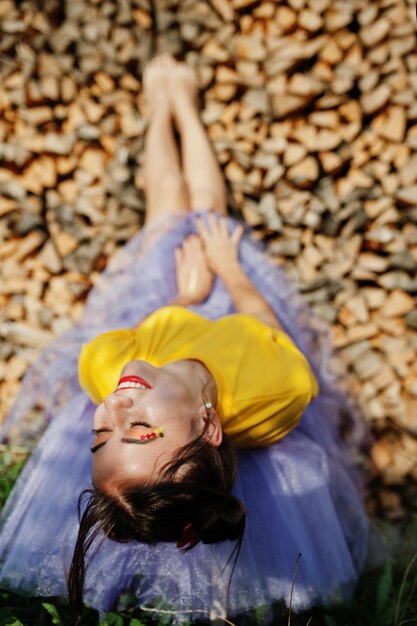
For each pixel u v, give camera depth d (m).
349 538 1.83
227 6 2.25
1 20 2.23
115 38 2.33
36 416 2.21
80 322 2.23
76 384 2.08
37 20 2.26
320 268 2.28
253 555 1.52
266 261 2.23
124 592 1.55
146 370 1.38
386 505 2.16
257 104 2.27
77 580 1.32
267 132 2.32
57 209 2.30
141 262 2.18
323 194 2.25
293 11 2.20
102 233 2.32
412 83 2.11
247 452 1.63
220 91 2.34
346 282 2.25
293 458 1.67
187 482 1.25
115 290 2.21
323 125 2.22
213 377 1.53
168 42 2.37
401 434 2.19
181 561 1.48
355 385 2.22
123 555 1.52
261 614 1.52
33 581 1.52
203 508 1.25
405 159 2.16
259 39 2.26
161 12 2.37
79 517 1.41
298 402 1.62
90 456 1.62
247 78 2.28
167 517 1.23
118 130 2.36
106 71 2.33
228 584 1.45
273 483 1.60
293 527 1.56
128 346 1.69
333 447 1.97
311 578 1.54
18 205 2.28
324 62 2.21
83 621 1.51
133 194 2.33
